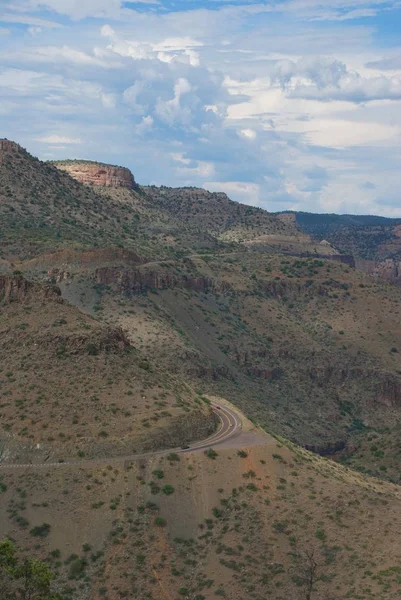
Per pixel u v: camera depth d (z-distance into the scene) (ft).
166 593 393.09
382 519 424.46
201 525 430.61
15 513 425.69
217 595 388.37
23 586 369.50
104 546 415.64
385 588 367.66
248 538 420.36
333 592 375.04
